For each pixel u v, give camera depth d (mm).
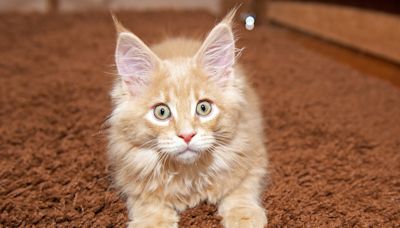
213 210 420
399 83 750
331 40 1002
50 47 876
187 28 973
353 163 502
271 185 460
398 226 403
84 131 555
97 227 395
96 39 927
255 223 389
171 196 413
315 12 1204
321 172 484
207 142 383
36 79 716
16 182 453
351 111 628
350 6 1225
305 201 434
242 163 421
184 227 397
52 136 547
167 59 428
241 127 424
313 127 578
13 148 520
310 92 686
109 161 466
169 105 385
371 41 944
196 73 401
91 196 435
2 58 806
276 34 1058
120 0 1233
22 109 615
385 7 1145
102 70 754
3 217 404
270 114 609
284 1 1271
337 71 779
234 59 408
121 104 405
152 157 402
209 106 392
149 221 393
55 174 470
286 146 532
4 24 1020
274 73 754
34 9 1188
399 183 465
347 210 422
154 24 1029
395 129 579
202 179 413
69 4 1213
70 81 710
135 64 401
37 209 417
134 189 415
